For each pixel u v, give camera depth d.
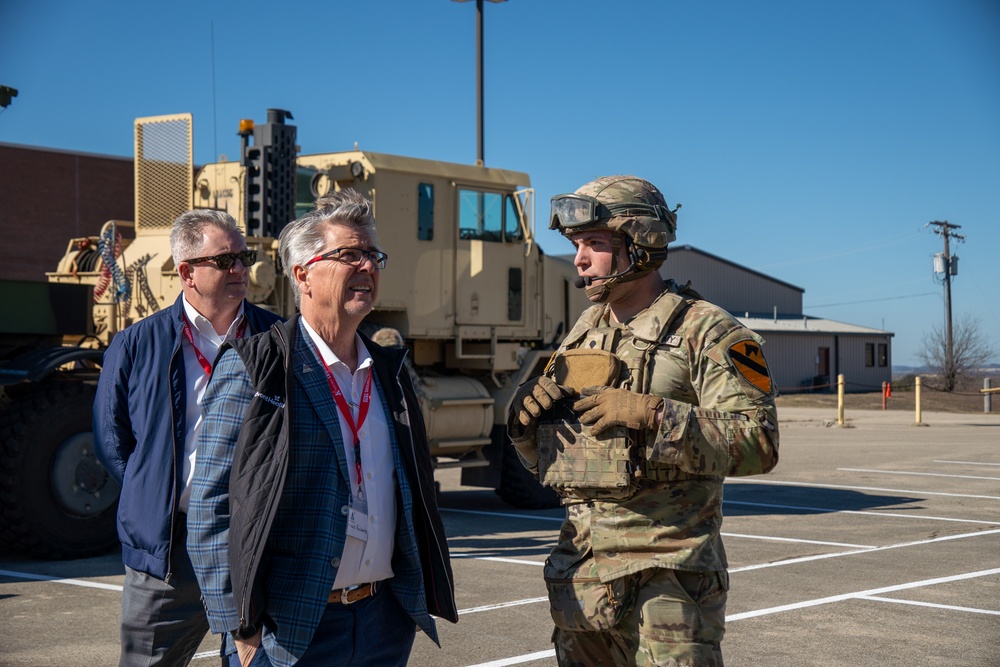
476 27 19.95
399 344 8.55
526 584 6.74
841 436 19.61
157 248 9.02
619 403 2.85
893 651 5.15
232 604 2.64
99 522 7.50
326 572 2.62
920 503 10.73
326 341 2.84
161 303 8.81
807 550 7.96
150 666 3.56
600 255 3.03
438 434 9.84
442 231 10.00
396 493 2.84
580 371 3.03
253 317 3.87
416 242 9.76
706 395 2.89
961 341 48.94
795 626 5.64
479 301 10.31
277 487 2.58
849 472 13.59
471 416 10.11
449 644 5.29
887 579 6.86
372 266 2.81
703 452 2.78
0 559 7.47
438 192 9.96
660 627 2.82
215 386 2.77
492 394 10.62
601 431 2.89
